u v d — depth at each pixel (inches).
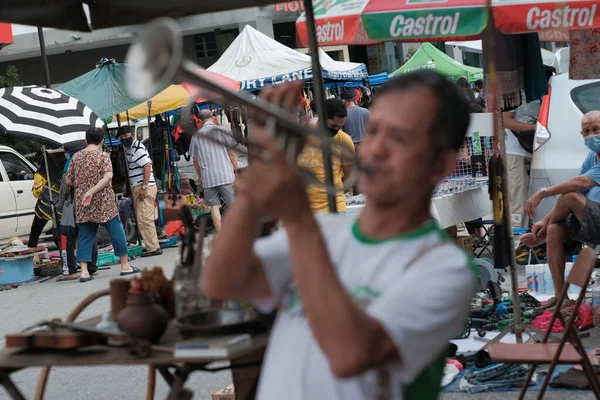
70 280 523.5
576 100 405.4
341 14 254.1
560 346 179.3
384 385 78.0
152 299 127.8
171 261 565.0
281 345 85.7
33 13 176.1
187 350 115.7
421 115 80.3
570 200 301.7
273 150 72.1
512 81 294.2
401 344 75.1
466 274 79.9
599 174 301.4
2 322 399.9
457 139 82.7
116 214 510.3
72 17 186.1
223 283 84.5
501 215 258.8
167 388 262.5
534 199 310.0
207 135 84.8
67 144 506.6
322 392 81.0
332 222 89.3
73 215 521.3
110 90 604.1
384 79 870.4
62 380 281.9
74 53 1181.7
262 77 592.4
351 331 72.0
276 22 1162.0
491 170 258.5
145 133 816.3
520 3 232.7
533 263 409.7
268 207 72.8
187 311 131.9
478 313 302.0
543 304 322.3
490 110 280.2
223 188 550.9
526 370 239.0
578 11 228.5
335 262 84.4
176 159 740.0
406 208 82.6
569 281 193.3
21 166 665.0
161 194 692.1
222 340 117.3
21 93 523.5
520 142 442.0
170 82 67.1
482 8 234.4
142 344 121.0
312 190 279.3
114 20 191.8
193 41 1161.4
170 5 192.7
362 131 557.3
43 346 125.0
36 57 1187.9
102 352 124.6
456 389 233.0
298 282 73.5
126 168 604.1
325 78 652.1
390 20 244.7
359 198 363.9
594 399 217.3
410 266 80.4
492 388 230.5
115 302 138.9
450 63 868.0
